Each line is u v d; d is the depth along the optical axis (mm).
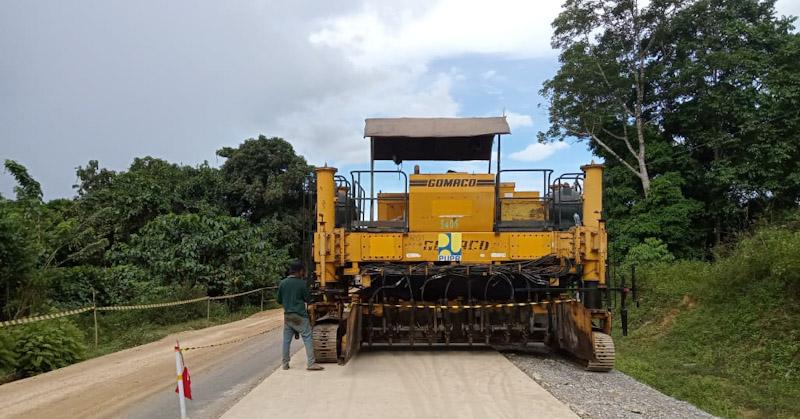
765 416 10523
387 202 11109
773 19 28266
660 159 27734
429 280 10227
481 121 10953
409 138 11391
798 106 24953
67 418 7230
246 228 25812
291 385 8188
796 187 25188
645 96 29578
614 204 28594
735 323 15031
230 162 34781
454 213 10211
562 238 10008
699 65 26375
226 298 22500
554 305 10484
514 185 11219
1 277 12961
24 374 10539
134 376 9883
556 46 29875
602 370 9336
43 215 17719
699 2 26859
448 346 11781
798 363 12539
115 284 19188
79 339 12297
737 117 25953
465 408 6863
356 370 9273
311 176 10555
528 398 7348
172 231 23109
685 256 26516
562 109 29672
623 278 9836
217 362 11172
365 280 10305
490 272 9969
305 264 10531
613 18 28688
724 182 25344
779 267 14352
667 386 11992
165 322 18922
